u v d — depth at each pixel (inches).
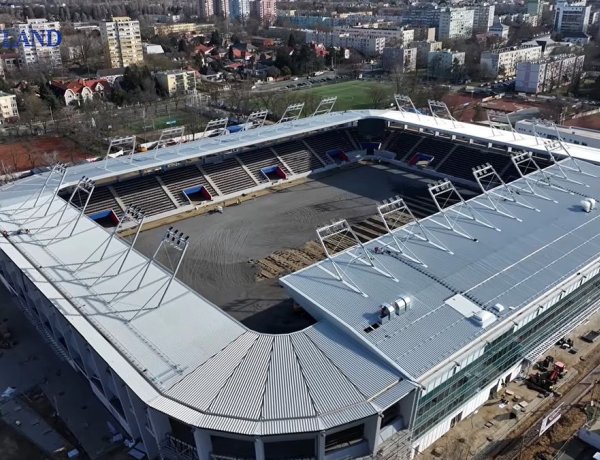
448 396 2025.1
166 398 1791.3
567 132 4950.8
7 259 2812.5
